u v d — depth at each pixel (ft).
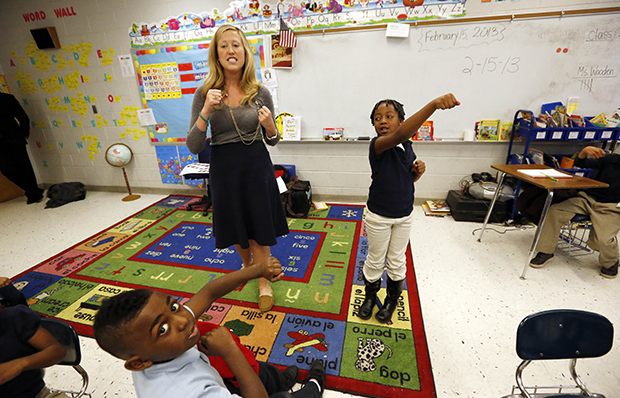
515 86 9.30
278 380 3.57
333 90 10.53
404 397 4.21
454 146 10.21
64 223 10.54
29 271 7.62
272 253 8.11
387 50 9.72
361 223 9.81
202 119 4.47
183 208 11.61
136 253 8.38
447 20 9.02
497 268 7.20
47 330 3.09
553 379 4.46
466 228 9.32
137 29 11.13
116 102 12.35
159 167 13.04
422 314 5.78
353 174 11.41
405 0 9.11
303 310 5.93
